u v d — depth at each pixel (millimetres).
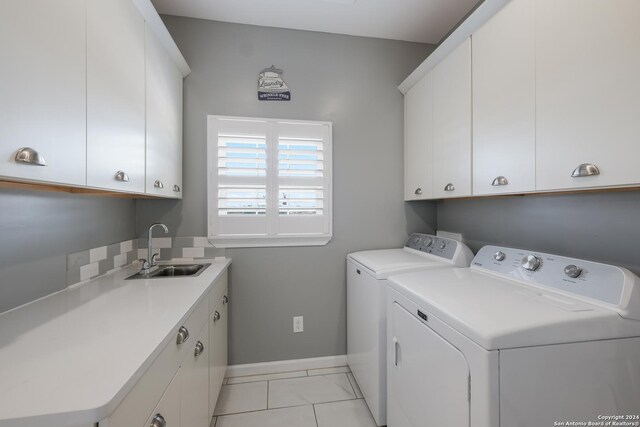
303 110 2129
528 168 1091
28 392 570
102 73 1030
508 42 1186
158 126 1552
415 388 1143
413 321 1158
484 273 1427
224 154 2010
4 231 987
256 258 2084
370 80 2230
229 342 2061
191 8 1888
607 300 916
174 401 948
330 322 2188
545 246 1381
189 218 1995
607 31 815
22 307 1059
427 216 2316
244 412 1690
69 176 857
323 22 2041
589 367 836
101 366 668
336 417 1653
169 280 1479
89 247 1451
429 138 1852
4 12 651
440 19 2012
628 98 769
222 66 2025
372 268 1614
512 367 784
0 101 640
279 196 2070
